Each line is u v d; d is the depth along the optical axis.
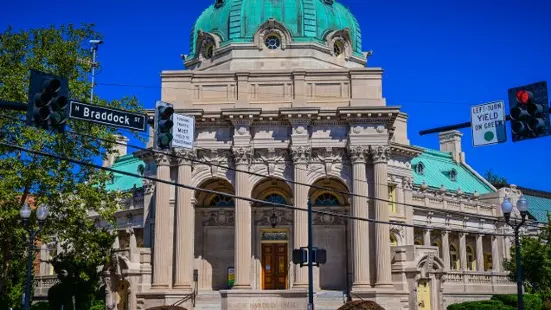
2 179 47.56
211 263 60.19
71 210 49.41
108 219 51.16
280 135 56.69
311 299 39.31
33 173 46.69
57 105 21.17
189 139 30.27
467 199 87.56
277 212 60.72
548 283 62.81
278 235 60.56
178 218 55.28
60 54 50.19
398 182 70.06
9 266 52.66
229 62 62.41
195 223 60.56
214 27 65.62
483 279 66.12
